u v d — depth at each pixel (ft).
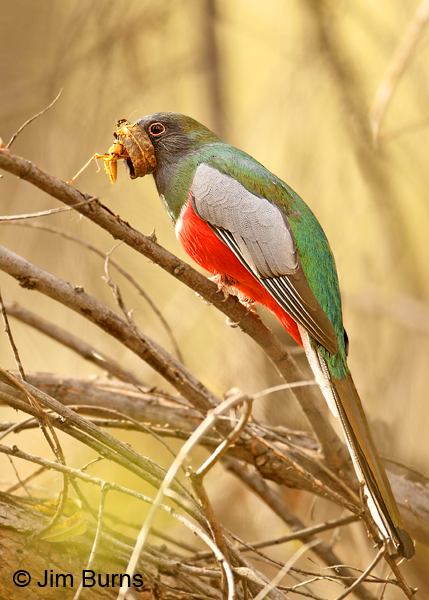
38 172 16.66
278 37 41.32
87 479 17.35
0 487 35.70
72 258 35.76
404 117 38.42
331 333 23.31
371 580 18.54
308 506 33.06
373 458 21.39
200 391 22.24
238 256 23.85
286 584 29.73
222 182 24.54
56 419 18.13
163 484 13.92
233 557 17.69
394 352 34.96
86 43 39.58
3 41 42.22
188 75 42.01
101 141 37.45
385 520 19.95
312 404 22.27
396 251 37.78
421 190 38.17
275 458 22.75
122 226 18.61
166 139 25.76
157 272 37.27
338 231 38.19
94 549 16.60
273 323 35.24
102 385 24.20
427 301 36.63
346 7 39.22
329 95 38.70
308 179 38.04
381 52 39.17
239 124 42.63
